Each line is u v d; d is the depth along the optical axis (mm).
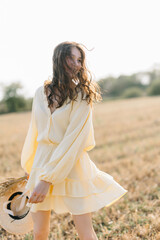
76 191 1896
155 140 9227
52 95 1957
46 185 1799
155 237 2967
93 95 1938
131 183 4945
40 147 2018
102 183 2018
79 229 1897
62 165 1783
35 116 2047
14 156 8328
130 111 22891
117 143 9664
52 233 3215
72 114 1904
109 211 3840
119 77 94375
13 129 17469
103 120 17109
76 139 1846
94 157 7371
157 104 29156
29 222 2408
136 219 3410
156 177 5125
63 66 1917
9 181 2328
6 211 2291
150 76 95938
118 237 3082
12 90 72625
